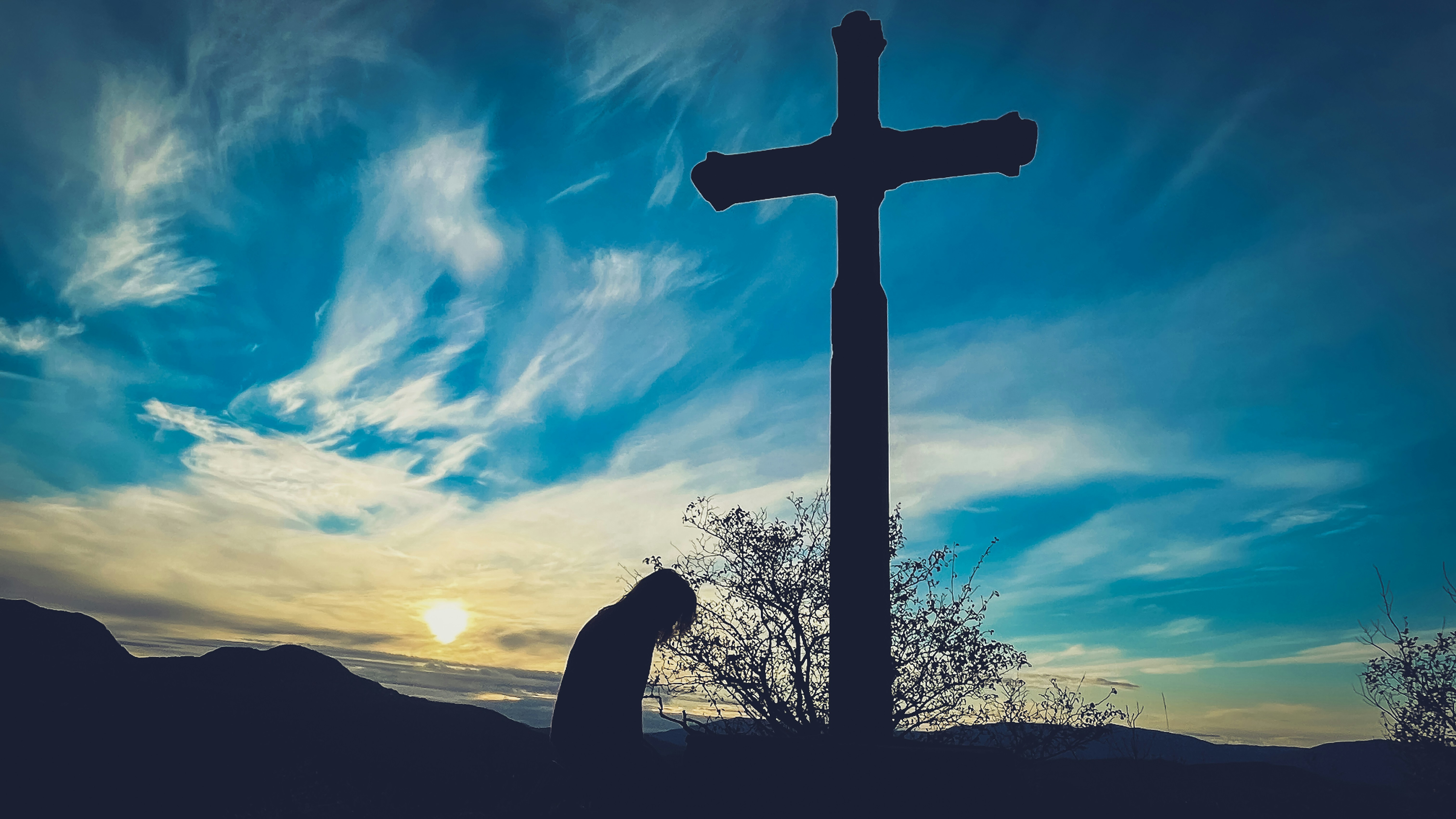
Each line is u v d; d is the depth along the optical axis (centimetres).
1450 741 524
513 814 329
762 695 605
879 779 269
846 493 349
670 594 344
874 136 388
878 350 364
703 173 413
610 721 313
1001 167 380
